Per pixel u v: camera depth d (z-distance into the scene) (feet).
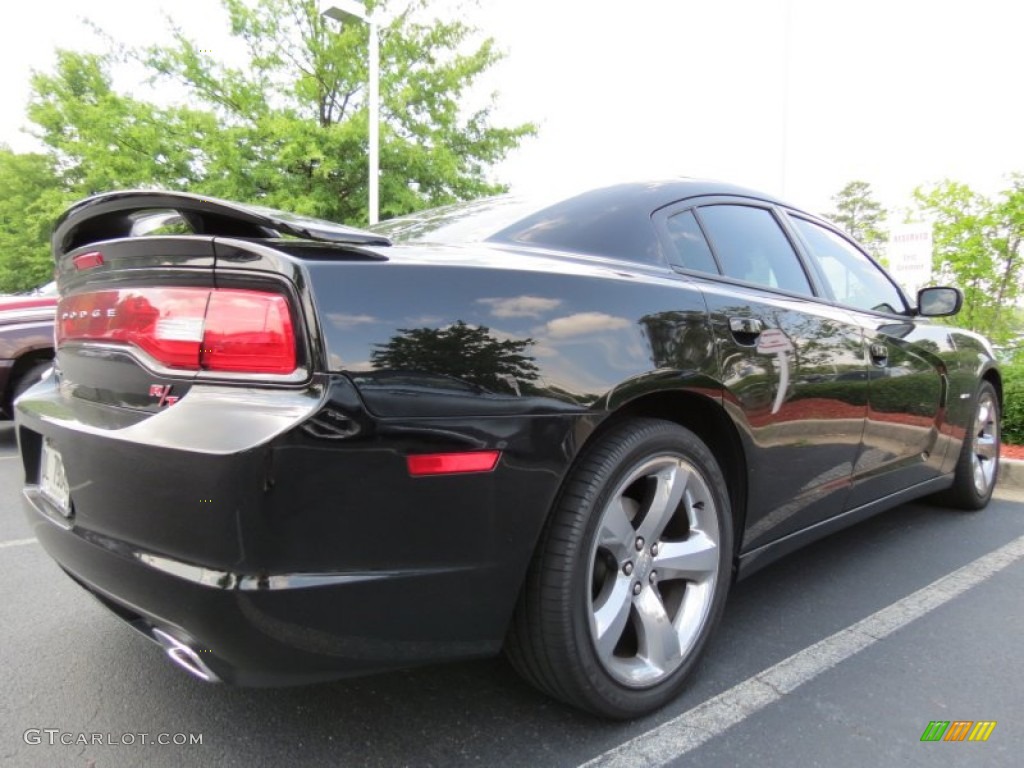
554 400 5.66
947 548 11.49
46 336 18.89
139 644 8.17
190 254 5.16
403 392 4.98
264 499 4.56
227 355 4.93
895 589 9.80
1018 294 27.63
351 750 6.24
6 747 6.25
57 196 50.39
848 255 10.94
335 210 40.70
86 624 8.70
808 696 7.10
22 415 6.76
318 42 40.78
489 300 5.57
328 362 4.75
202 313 5.05
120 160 38.52
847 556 11.14
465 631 5.52
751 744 6.31
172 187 38.99
